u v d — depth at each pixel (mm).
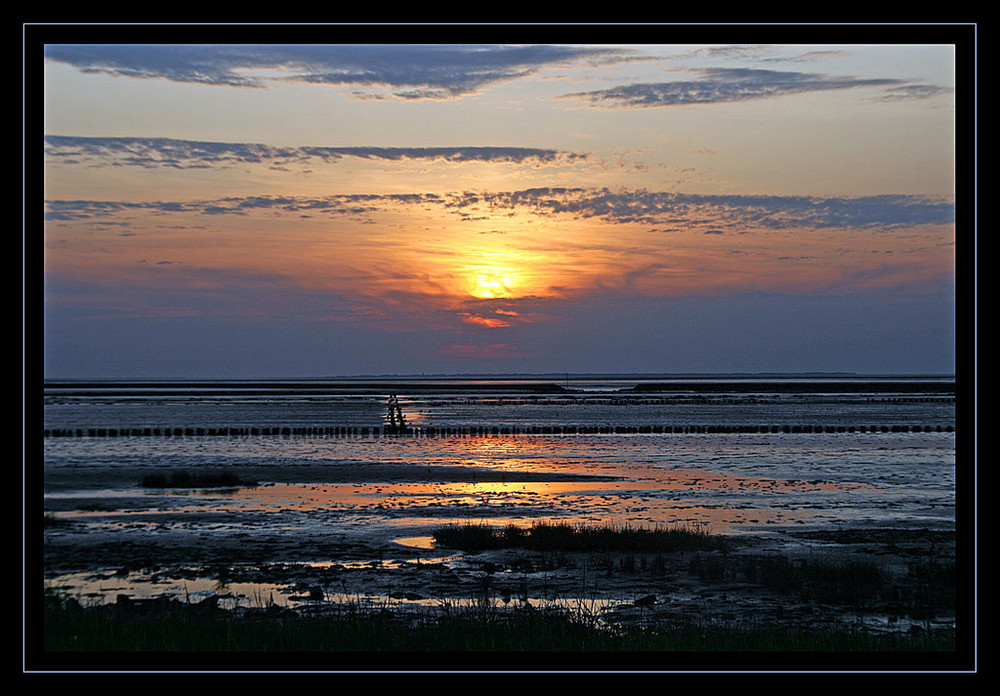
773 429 64688
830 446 50656
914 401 117375
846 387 190500
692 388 194000
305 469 37438
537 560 17828
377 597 14734
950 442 53406
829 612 13680
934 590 15062
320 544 19766
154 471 36188
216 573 16641
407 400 127500
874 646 10539
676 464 40062
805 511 25172
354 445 51938
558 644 10703
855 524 22797
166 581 15961
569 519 23719
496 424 73500
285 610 13258
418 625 11984
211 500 27422
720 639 11008
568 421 77438
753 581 15844
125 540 20203
